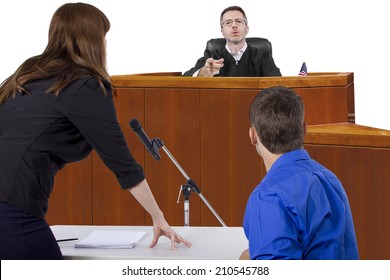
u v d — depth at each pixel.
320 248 1.76
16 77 2.30
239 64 5.50
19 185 2.18
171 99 4.33
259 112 1.89
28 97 2.26
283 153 1.88
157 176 4.41
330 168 3.53
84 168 4.55
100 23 2.43
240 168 4.21
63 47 2.37
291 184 1.79
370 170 3.40
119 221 4.53
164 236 2.53
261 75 5.53
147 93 4.38
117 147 2.30
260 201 1.77
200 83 4.25
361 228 3.44
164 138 4.36
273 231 1.72
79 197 4.57
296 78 4.18
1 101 2.30
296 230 1.74
